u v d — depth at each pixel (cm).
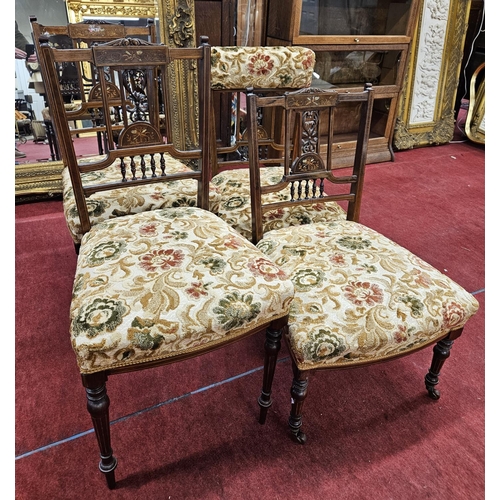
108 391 123
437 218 226
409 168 293
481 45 355
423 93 312
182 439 110
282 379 129
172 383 127
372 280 102
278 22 247
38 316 150
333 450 108
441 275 108
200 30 241
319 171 125
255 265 97
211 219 116
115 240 104
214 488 98
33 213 220
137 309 83
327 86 280
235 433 112
